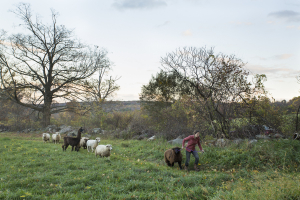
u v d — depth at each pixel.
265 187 4.17
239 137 10.60
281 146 7.46
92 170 6.60
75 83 29.86
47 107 28.55
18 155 8.92
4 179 5.46
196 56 11.28
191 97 11.88
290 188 3.82
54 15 29.86
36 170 6.58
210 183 5.36
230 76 10.48
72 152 10.38
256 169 6.68
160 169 6.94
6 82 27.08
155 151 9.93
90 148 11.39
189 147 7.43
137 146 11.81
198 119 11.83
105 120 21.45
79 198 4.34
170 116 14.26
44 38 29.77
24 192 4.45
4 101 29.89
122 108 23.55
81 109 28.66
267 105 10.25
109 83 31.78
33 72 28.52
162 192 4.80
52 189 4.79
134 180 5.44
